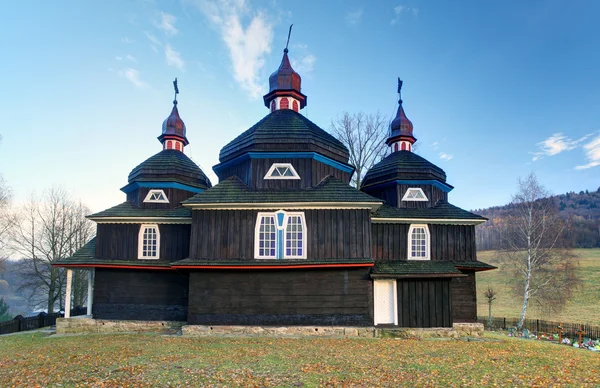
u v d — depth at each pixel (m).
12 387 9.74
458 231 21.62
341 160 22.17
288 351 14.07
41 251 39.81
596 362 13.73
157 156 24.52
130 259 21.36
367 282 18.16
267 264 17.75
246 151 20.39
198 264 17.84
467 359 13.23
